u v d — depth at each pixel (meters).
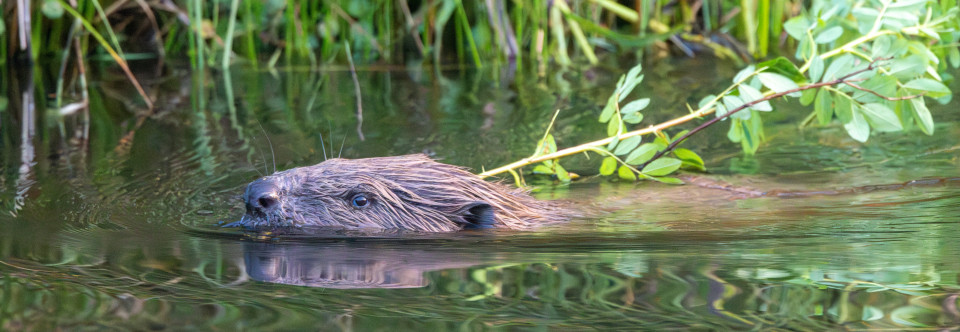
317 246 5.02
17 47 11.98
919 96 6.24
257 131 8.48
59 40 12.30
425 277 4.33
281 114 9.19
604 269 4.42
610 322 3.64
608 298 3.95
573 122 8.70
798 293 3.98
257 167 7.25
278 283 4.25
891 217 5.45
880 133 7.94
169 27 12.63
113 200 6.26
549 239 5.15
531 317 3.71
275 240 5.18
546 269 4.44
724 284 4.13
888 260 4.49
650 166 6.43
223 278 4.34
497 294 4.03
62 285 4.22
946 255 4.54
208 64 12.12
